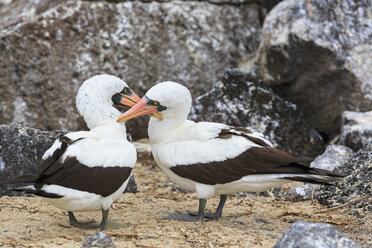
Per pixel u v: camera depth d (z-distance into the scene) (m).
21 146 10.17
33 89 14.08
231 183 8.63
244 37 15.66
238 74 13.27
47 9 14.18
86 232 8.05
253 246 7.46
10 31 13.89
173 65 14.84
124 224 8.62
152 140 9.26
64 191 7.55
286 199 10.51
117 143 8.27
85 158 7.84
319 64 13.11
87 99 8.87
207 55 15.10
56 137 10.62
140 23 14.62
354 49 13.07
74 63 14.16
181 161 8.74
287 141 12.98
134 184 10.95
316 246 6.28
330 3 13.41
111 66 14.41
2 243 7.44
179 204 10.17
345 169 10.30
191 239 7.71
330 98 13.38
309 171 8.34
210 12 15.26
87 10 14.27
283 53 13.31
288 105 13.35
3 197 9.89
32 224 8.52
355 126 12.21
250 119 12.98
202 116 13.02
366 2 13.50
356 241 7.70
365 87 12.91
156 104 9.01
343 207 9.38
